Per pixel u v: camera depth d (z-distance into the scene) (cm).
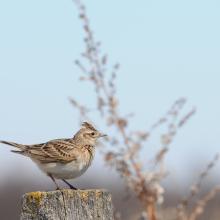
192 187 1231
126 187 1196
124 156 1187
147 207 1180
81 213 1064
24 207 1056
